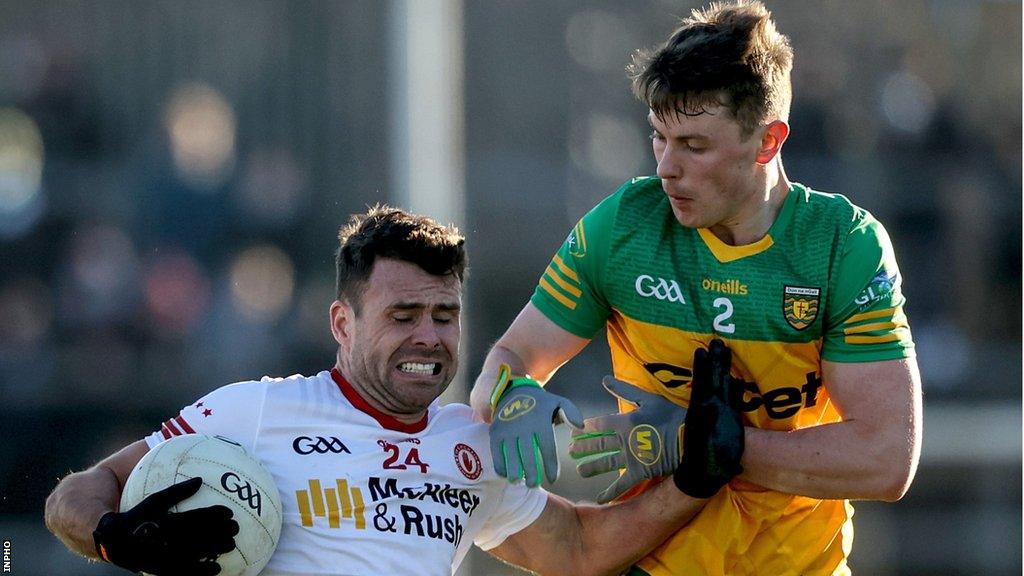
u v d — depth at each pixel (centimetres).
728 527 1548
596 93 4431
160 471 1411
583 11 4441
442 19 3775
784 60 1435
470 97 4353
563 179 4262
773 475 1470
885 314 1460
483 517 1574
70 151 4250
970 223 4162
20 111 4259
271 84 4262
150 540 1352
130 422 3797
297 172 4197
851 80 4288
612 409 3766
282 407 1498
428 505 1500
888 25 4369
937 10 4403
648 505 1542
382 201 4122
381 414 1513
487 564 3491
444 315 1497
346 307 1521
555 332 1575
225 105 4266
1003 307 4122
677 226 1506
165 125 4288
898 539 3650
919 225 4169
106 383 3816
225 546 1376
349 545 1458
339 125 4212
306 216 4156
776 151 1445
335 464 1478
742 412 1513
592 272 1539
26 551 3519
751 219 1467
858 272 1456
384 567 1459
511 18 4406
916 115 4294
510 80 4388
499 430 1483
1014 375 4003
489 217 4119
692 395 1479
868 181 4172
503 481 1570
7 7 4338
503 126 4362
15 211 4031
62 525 1438
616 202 1534
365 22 4228
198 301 4019
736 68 1389
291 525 1459
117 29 4366
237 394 1505
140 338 3925
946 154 4256
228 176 4178
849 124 4244
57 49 4331
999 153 4281
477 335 3975
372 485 1480
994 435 3800
